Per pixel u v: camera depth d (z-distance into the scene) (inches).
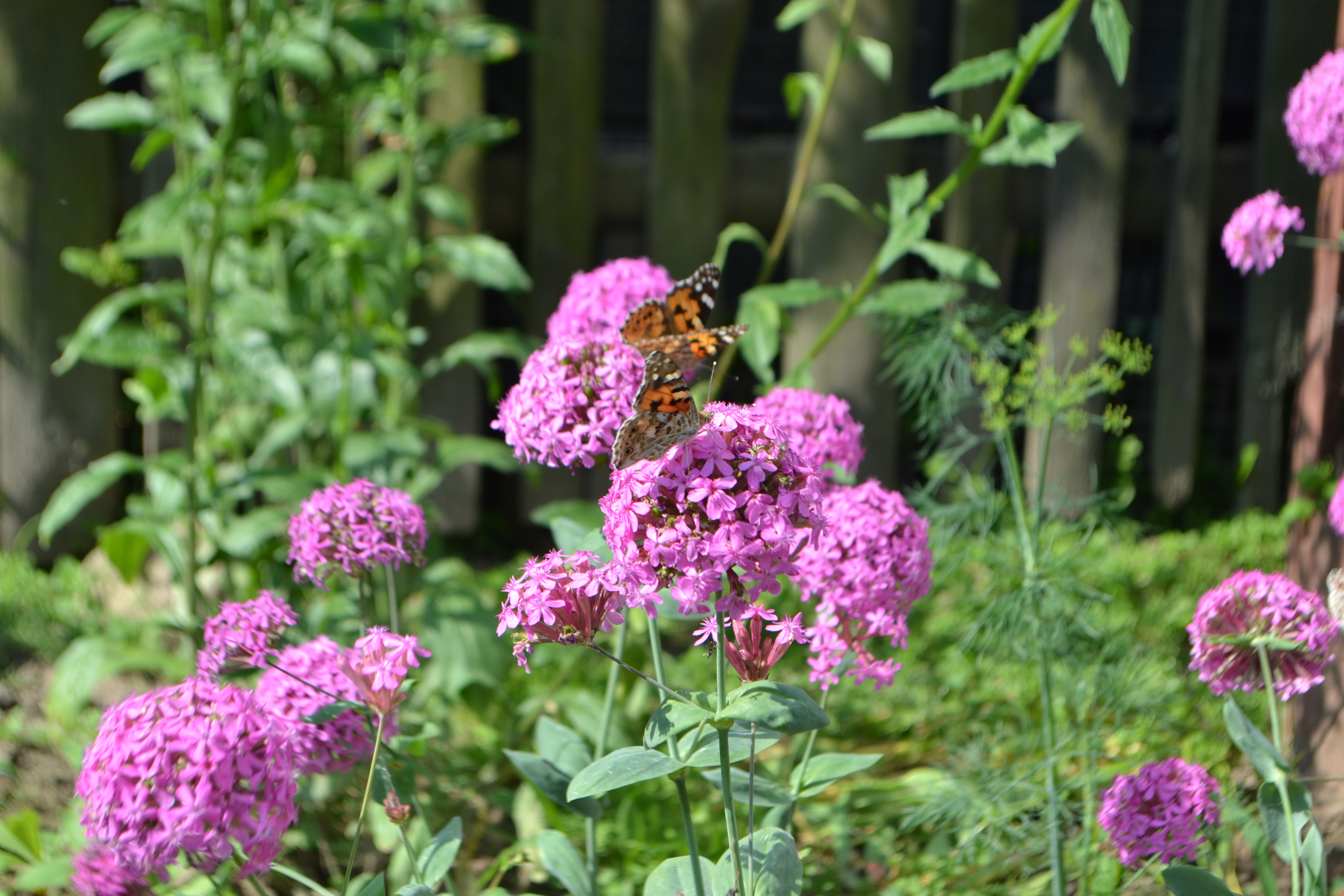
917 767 115.3
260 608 73.7
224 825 57.6
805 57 159.0
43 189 155.5
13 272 155.9
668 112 159.9
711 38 157.5
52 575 155.3
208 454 128.9
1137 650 103.7
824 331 162.6
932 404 108.1
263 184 128.0
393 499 77.4
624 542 57.9
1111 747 104.8
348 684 71.7
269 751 59.3
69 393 160.1
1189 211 160.2
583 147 161.9
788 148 164.2
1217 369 176.1
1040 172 164.2
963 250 161.2
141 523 118.4
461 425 166.7
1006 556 102.4
